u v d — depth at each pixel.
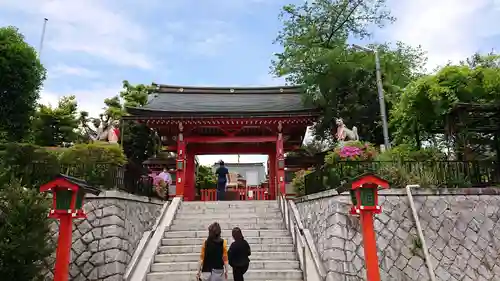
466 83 11.19
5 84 13.77
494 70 10.98
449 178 10.22
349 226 8.76
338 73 18.28
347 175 9.64
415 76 19.62
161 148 21.16
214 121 16.02
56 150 10.91
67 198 5.79
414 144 14.29
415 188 9.51
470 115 11.48
